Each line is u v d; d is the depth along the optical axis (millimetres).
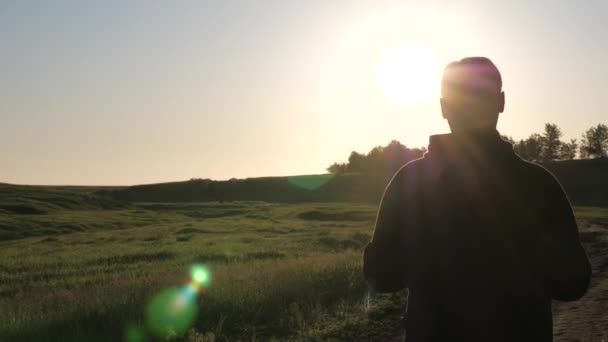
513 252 2537
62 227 61156
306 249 32031
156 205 107312
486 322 2535
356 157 195250
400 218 2730
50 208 85625
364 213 78812
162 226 63500
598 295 14516
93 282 18688
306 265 17172
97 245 40594
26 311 11312
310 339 9992
